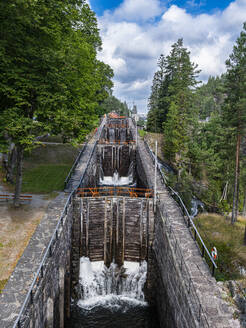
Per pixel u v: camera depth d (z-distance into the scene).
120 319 16.06
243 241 17.38
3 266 10.32
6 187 20.39
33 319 8.52
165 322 14.00
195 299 9.12
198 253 11.71
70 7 15.60
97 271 19.61
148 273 18.91
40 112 13.70
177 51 42.12
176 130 38.25
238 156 23.48
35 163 27.81
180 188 30.59
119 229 20.31
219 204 32.19
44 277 10.00
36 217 14.98
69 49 14.68
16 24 11.89
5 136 15.61
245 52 20.59
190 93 40.56
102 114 59.31
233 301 9.64
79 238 19.20
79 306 17.31
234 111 22.28
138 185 33.53
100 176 37.66
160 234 16.61
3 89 11.90
